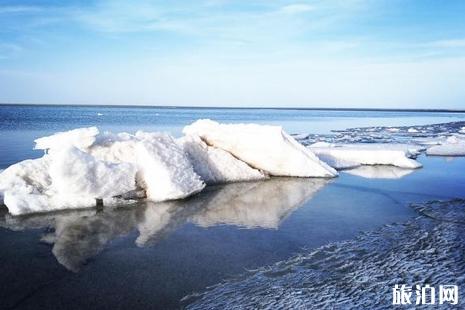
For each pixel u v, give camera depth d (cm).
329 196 1156
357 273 611
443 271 613
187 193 1109
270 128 1478
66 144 1101
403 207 1023
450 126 5172
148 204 1044
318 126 6062
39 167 1055
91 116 8638
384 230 828
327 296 536
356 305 511
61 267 647
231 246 740
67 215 936
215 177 1352
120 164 1056
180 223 885
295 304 516
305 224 879
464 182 1371
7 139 2669
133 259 680
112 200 1027
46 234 808
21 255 698
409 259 663
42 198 963
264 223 888
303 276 603
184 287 573
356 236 793
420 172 1589
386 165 1770
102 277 609
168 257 687
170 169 1112
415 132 4038
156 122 6256
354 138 3167
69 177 951
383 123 7431
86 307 521
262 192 1207
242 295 546
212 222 895
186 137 1383
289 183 1356
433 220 898
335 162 1712
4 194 965
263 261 666
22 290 568
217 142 1490
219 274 616
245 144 1473
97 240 774
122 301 536
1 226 852
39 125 4731
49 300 539
